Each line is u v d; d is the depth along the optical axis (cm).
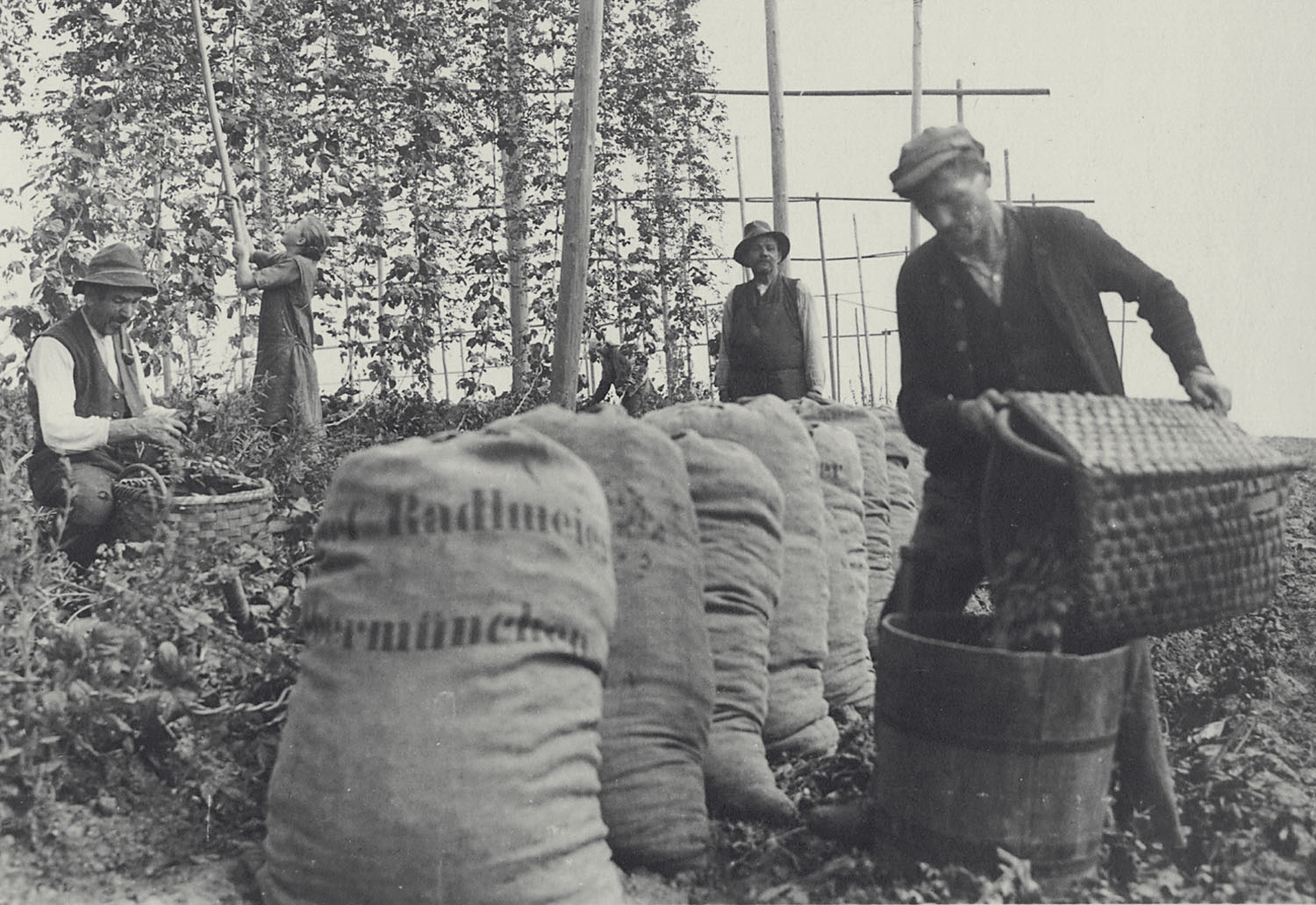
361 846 265
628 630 335
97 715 345
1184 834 331
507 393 1177
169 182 1023
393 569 278
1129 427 303
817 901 306
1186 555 296
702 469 389
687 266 1404
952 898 289
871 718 454
